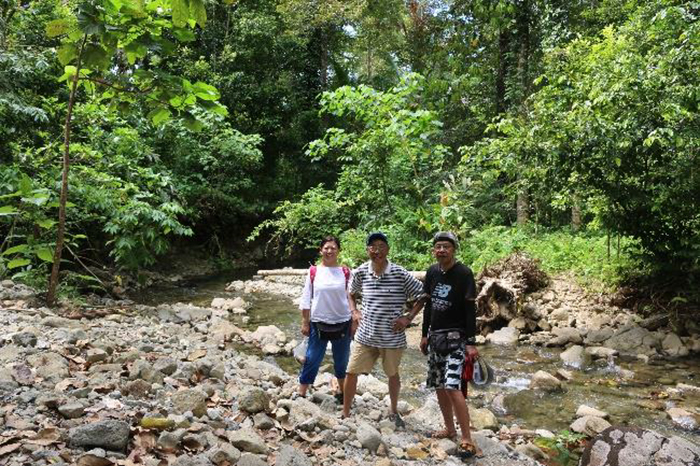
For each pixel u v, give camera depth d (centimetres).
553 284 970
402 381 613
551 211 1504
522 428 486
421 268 1048
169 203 971
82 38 386
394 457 354
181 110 412
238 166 1709
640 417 510
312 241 1355
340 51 2383
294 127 2014
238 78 1828
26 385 334
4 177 753
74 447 263
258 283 1309
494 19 1476
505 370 664
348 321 435
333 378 552
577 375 644
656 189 791
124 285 1217
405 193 1236
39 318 561
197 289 1284
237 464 279
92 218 919
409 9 2102
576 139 750
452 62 1769
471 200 1194
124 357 434
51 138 985
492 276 946
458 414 382
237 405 373
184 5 209
